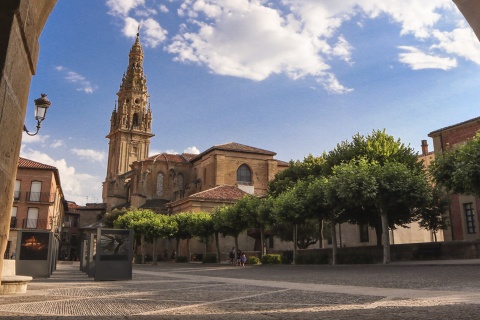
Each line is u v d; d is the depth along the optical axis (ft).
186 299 29.78
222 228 143.23
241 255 122.52
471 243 76.02
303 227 152.87
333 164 124.16
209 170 231.09
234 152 229.45
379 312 20.15
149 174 255.50
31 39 14.61
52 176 192.85
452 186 77.41
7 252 177.58
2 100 12.00
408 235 142.31
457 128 115.96
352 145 123.13
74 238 332.60
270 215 118.52
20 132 14.66
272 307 23.85
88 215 311.88
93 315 20.26
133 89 359.46
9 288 34.83
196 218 161.99
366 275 55.62
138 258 178.19
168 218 169.27
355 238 148.77
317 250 112.88
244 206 135.13
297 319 18.06
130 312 21.89
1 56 11.95
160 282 52.90
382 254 92.43
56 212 222.07
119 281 55.72
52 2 15.93
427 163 154.51
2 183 12.84
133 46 375.45
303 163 166.91
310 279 53.21
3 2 12.28
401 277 48.34
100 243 57.36
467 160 70.54
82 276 72.18
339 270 72.74
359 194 85.20
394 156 112.27
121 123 349.20
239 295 32.86
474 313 18.63
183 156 276.00
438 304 22.84
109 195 284.61
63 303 27.17
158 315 20.25
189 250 176.45
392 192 82.94
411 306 22.35
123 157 342.85
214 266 122.31
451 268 59.11
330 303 25.48
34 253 61.87
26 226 184.14
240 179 228.84
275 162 234.38
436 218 101.40
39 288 42.50
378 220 105.40
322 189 98.63
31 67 15.31
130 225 167.73
